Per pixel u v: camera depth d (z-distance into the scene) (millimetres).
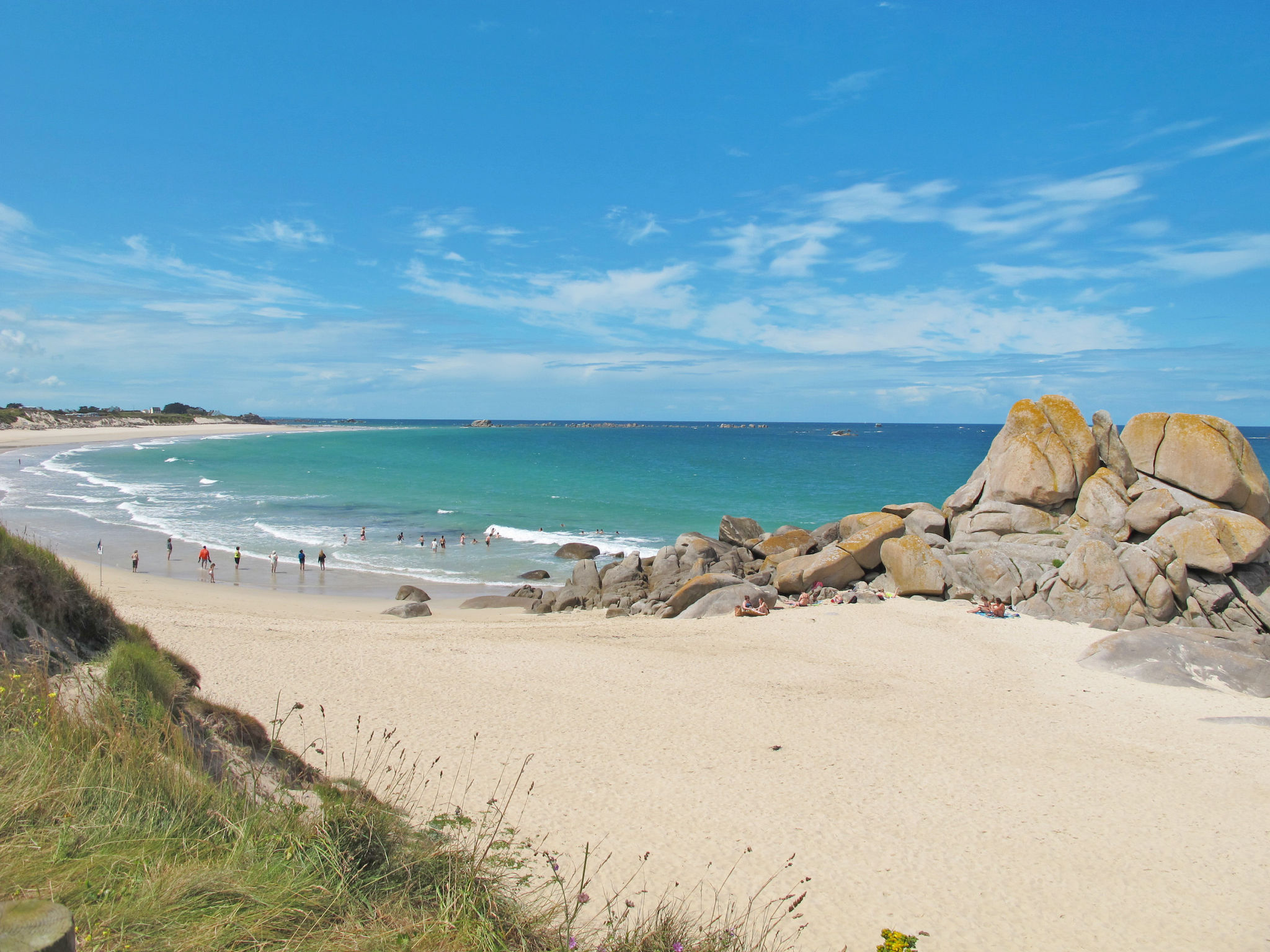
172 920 4250
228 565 36812
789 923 7832
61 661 8078
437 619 26062
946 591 24234
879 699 15484
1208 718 14391
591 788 11047
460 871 5973
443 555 40938
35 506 53656
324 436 189875
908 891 8609
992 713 14656
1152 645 17609
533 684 16219
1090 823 10305
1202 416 23656
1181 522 21953
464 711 14336
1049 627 20781
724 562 30938
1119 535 23469
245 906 4637
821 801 10844
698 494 68000
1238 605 20562
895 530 27125
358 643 19422
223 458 105125
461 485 75062
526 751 12398
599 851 9141
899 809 10641
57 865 4520
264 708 13930
